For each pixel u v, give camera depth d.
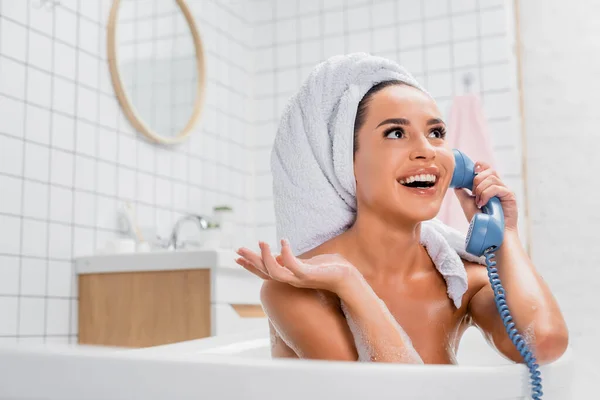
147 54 2.56
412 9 3.02
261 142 3.25
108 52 2.38
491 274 0.76
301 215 0.80
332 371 0.47
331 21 3.17
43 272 2.07
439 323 0.78
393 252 0.77
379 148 0.74
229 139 3.09
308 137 0.80
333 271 0.68
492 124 2.81
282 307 0.72
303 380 0.45
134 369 0.41
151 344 2.07
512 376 0.64
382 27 3.07
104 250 2.22
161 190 2.61
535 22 2.52
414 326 0.76
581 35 2.46
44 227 2.09
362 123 0.76
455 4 2.94
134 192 2.46
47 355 0.41
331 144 0.79
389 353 0.67
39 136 2.10
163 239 2.52
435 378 0.52
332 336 0.70
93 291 2.16
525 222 2.45
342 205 0.80
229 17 3.16
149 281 2.10
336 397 0.46
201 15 2.96
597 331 2.29
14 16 2.04
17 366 0.41
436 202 0.75
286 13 3.27
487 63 2.86
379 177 0.74
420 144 0.74
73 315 2.16
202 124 2.90
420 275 0.79
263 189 3.22
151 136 2.52
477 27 2.89
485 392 0.59
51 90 2.15
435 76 2.95
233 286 2.09
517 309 0.72
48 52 2.15
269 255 0.67
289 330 0.72
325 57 3.17
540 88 2.49
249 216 3.20
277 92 3.25
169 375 0.41
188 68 2.79
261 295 0.75
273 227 3.17
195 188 2.81
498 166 2.49
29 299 2.02
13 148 2.01
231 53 3.16
